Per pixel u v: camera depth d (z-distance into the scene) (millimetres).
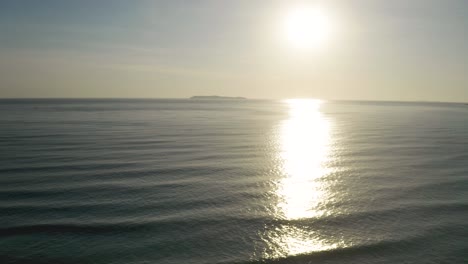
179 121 84875
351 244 15695
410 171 29531
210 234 16688
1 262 14000
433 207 20359
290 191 23781
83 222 17781
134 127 66188
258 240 16141
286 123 83375
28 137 48125
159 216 18750
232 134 56688
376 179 26859
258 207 20484
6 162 31109
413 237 16344
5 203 20391
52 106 174125
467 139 51281
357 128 70750
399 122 89312
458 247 15352
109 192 22672
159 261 14148
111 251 14898
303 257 14578
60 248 15094
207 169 29609
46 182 24719
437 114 135750
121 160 32594
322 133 60375
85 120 82500
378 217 18906
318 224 18031
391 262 14094
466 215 19062
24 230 16750
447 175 27953
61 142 43688
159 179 26016
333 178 27328
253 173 28719
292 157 36281
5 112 111562
